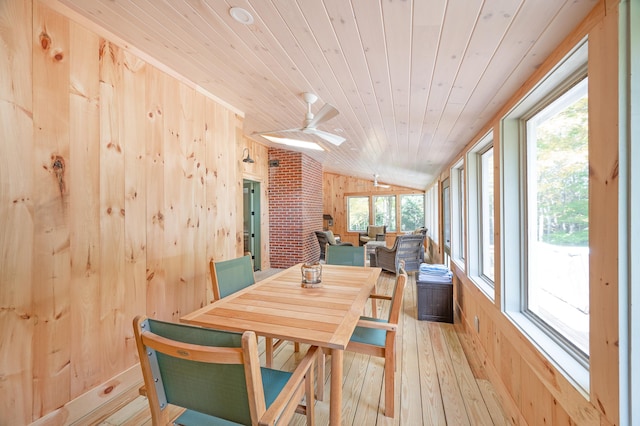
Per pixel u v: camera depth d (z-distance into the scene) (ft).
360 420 5.48
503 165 5.95
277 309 5.14
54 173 5.04
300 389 4.25
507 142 5.93
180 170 7.76
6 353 4.46
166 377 3.31
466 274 9.37
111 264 5.99
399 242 16.80
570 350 4.25
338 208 32.04
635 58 2.64
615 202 2.77
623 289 2.72
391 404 5.52
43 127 4.88
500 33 3.72
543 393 4.36
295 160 19.22
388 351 5.55
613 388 2.81
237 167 10.16
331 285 6.67
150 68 6.80
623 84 2.69
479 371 7.16
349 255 9.86
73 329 5.33
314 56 5.14
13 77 4.52
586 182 4.01
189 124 8.01
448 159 12.68
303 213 19.36
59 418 5.08
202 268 8.57
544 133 5.21
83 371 5.48
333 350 4.41
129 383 6.30
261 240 18.81
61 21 5.09
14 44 4.53
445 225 15.84
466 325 9.61
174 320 7.56
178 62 6.70
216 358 2.84
